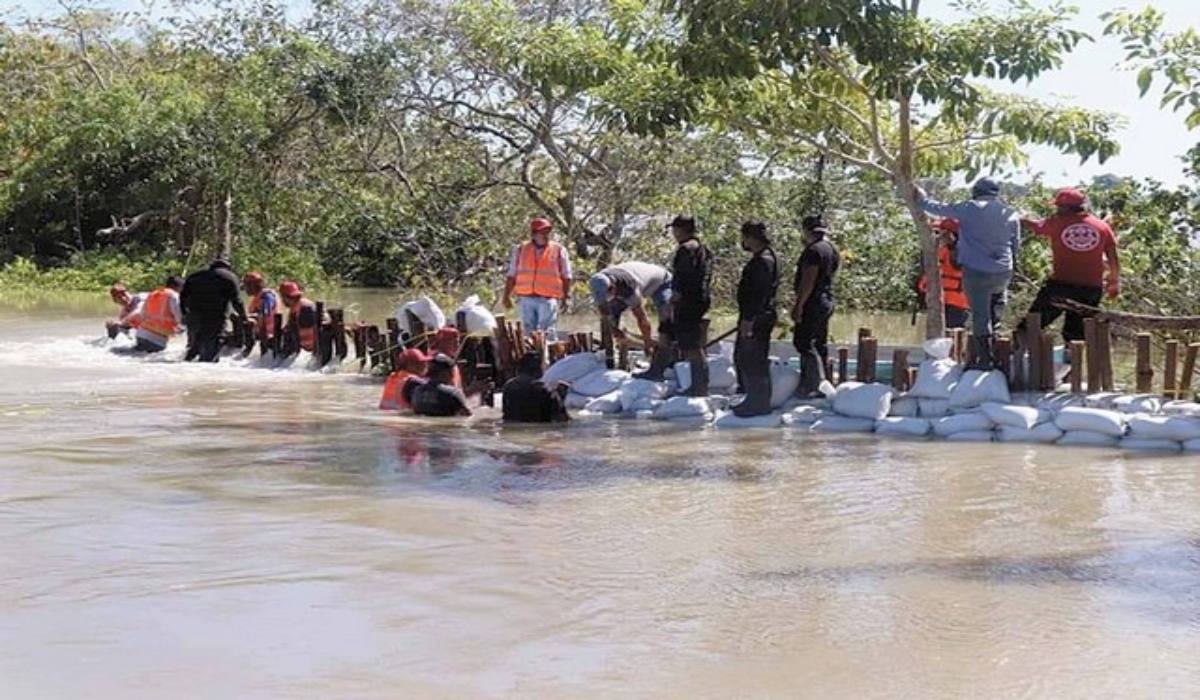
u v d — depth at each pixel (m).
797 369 11.59
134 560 5.86
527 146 24.52
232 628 4.87
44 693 4.17
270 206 31.84
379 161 30.25
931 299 12.48
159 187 31.91
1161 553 6.12
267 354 15.64
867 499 7.45
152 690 4.20
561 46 13.25
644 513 7.03
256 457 8.79
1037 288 14.14
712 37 11.52
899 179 12.63
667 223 21.77
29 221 33.34
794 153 14.83
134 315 16.84
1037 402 10.22
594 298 12.48
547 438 9.95
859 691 4.26
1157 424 9.37
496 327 12.71
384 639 4.75
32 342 17.50
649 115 12.59
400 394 11.60
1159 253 13.70
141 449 9.05
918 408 10.44
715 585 5.55
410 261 26.61
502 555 6.04
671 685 4.30
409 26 27.47
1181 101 11.47
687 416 11.09
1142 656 4.61
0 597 5.25
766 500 7.42
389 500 7.31
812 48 11.69
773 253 10.88
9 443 9.24
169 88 33.47
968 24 11.62
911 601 5.32
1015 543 6.34
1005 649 4.69
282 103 31.08
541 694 4.20
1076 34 11.55
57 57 39.12
